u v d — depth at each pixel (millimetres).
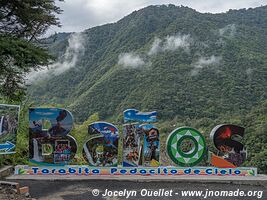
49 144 9609
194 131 9797
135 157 9680
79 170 9555
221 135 9867
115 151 9648
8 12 8125
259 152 28375
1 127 8992
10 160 10789
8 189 7426
